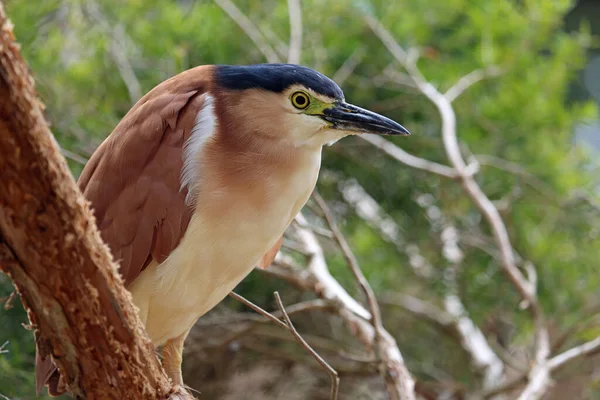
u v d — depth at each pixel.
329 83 6.09
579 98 15.18
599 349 8.04
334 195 10.88
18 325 8.51
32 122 3.63
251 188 5.84
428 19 11.54
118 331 4.23
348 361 10.07
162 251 5.82
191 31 10.54
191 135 5.83
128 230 5.85
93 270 4.02
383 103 11.01
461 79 10.88
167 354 6.35
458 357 10.70
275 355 9.60
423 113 11.12
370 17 11.09
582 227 10.95
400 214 10.89
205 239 5.81
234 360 10.06
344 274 10.01
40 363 5.72
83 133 9.78
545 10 11.43
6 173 3.65
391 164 10.77
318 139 6.12
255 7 11.43
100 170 5.98
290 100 5.97
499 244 9.01
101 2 10.96
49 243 3.85
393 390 7.00
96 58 10.45
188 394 4.67
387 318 10.81
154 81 10.60
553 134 11.41
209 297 6.08
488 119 11.09
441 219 10.90
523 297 8.90
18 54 3.57
